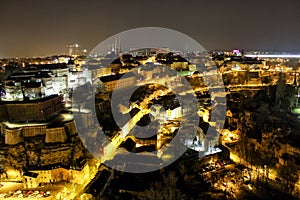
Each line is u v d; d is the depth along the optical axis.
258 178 82.81
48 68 180.12
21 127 96.94
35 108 106.69
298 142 88.06
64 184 83.31
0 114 106.19
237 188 76.56
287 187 77.56
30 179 82.25
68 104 128.75
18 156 90.50
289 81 192.38
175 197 65.00
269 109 129.38
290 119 114.75
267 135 94.69
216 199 67.81
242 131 105.88
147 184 71.31
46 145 92.88
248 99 147.38
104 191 71.94
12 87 135.88
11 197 76.31
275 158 89.75
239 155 95.75
